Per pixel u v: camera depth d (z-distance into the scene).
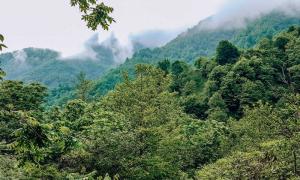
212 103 89.94
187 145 44.97
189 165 47.53
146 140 28.30
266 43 123.12
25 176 18.89
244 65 99.94
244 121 44.22
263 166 23.39
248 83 91.56
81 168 23.31
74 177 13.66
